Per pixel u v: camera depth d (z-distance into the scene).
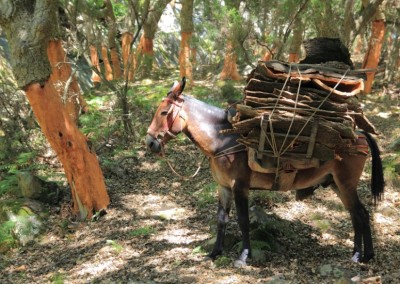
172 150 9.55
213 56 16.88
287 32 9.48
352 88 4.80
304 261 5.34
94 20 14.05
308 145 4.80
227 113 5.25
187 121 5.21
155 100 11.66
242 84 13.53
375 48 12.63
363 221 5.22
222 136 5.16
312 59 5.57
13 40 6.43
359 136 5.18
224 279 4.93
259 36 10.02
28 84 6.47
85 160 6.99
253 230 5.77
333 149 4.81
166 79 16.14
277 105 4.75
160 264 5.45
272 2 9.45
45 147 9.56
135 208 7.28
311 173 5.18
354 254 5.28
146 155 9.36
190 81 13.12
